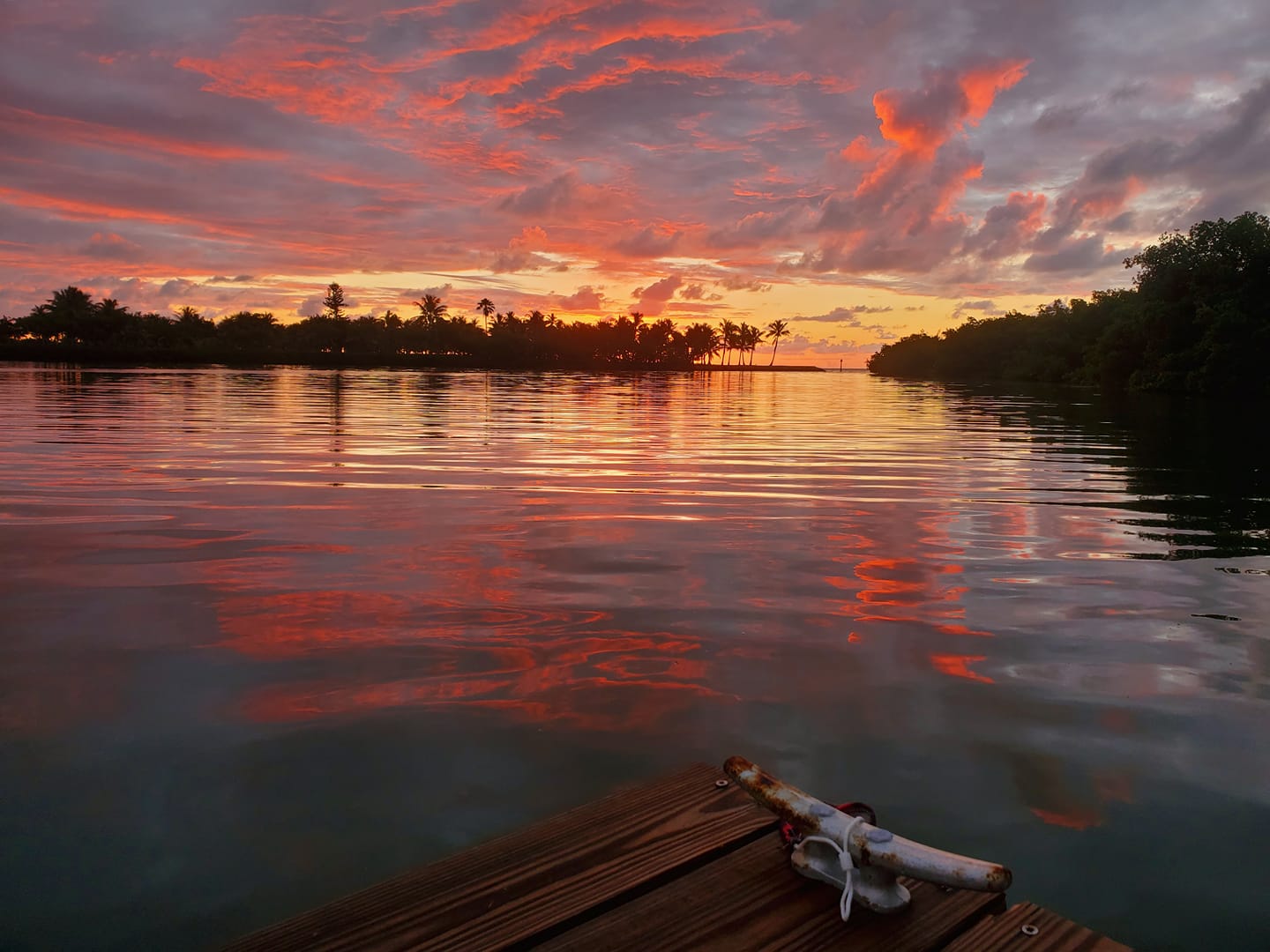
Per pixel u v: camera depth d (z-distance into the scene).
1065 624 4.27
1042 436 15.64
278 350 126.12
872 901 1.74
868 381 66.81
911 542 6.19
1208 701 3.31
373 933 1.68
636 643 3.90
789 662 3.69
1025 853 2.28
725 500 7.90
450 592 4.68
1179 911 2.04
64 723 3.00
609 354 162.25
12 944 1.89
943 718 3.12
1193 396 38.16
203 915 1.99
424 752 2.81
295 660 3.61
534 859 1.94
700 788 2.29
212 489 8.11
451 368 107.75
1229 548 6.07
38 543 5.78
